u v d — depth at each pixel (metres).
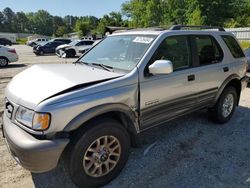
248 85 7.96
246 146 4.06
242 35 32.50
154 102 3.43
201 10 49.12
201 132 4.54
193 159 3.67
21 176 3.25
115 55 3.70
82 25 77.25
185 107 3.93
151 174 3.31
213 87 4.36
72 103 2.64
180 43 3.83
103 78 3.01
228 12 50.28
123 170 3.37
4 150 3.85
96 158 2.92
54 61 17.81
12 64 15.56
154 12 55.06
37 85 2.87
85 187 2.93
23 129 2.69
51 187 3.05
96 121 2.88
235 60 4.80
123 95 3.04
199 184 3.12
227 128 4.74
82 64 3.79
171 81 3.58
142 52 3.42
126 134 3.14
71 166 2.76
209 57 4.31
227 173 3.35
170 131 4.57
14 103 2.82
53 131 2.58
